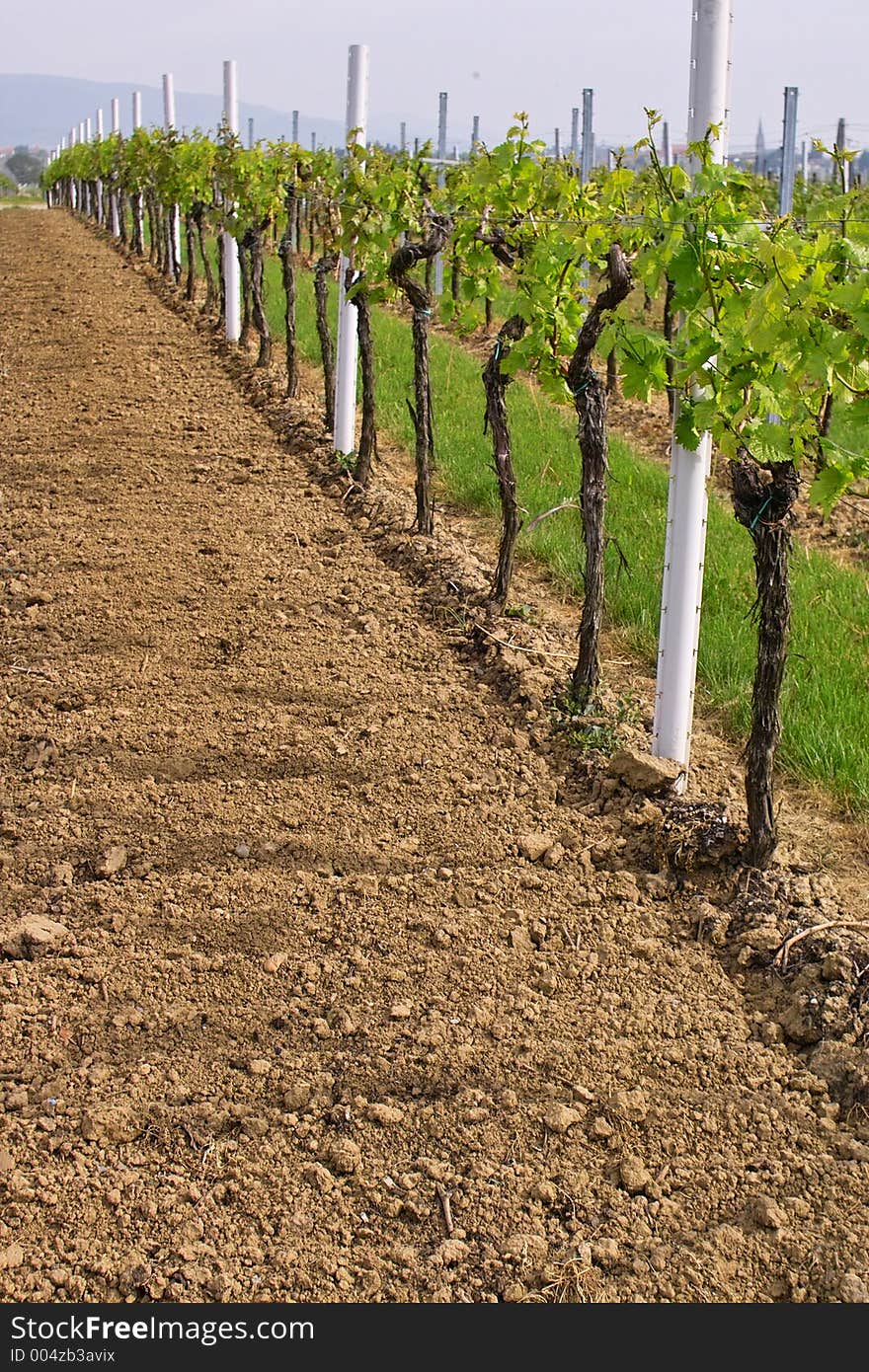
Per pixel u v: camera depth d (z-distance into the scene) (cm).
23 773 526
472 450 1009
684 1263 308
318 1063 368
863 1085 355
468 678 609
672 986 400
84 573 736
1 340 1418
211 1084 361
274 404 1130
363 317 859
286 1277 302
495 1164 334
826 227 444
